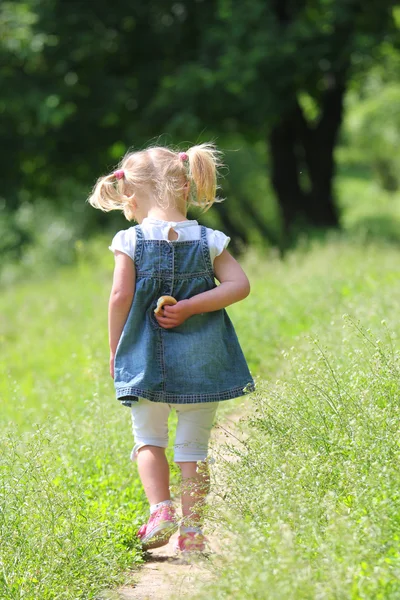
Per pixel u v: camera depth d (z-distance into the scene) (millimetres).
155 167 10391
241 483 8562
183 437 9820
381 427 8688
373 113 100750
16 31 44125
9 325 31531
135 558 9320
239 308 22422
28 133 48344
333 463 8477
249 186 74000
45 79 46094
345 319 10219
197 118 43719
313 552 7000
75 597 8102
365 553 6586
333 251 32156
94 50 46000
